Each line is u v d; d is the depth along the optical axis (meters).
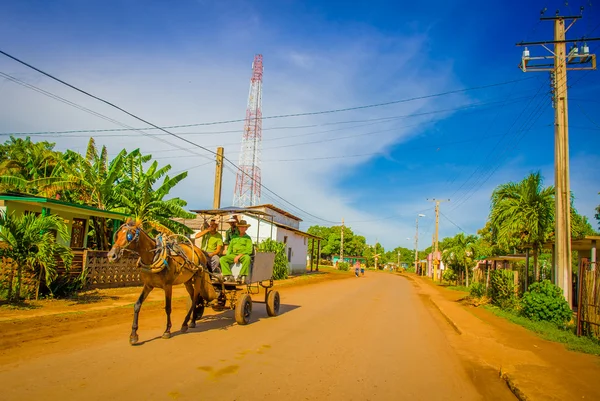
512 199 16.28
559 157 13.78
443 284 40.19
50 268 11.10
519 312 14.39
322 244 85.38
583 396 5.75
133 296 13.80
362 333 10.07
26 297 11.27
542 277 20.75
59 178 19.56
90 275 14.51
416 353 8.29
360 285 30.19
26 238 10.64
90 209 16.78
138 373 5.65
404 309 16.25
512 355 8.38
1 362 5.83
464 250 34.59
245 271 9.93
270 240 29.33
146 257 7.42
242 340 8.23
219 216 11.78
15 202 15.96
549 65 14.34
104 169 22.33
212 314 11.40
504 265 27.36
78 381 5.18
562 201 13.59
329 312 13.58
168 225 21.75
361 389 5.73
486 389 6.23
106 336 7.84
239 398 5.00
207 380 5.57
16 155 24.53
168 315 7.93
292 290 21.47
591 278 10.33
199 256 9.13
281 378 5.93
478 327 11.79
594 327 10.13
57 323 8.80
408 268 114.81
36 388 4.86
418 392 5.80
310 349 7.89
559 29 14.09
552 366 7.46
